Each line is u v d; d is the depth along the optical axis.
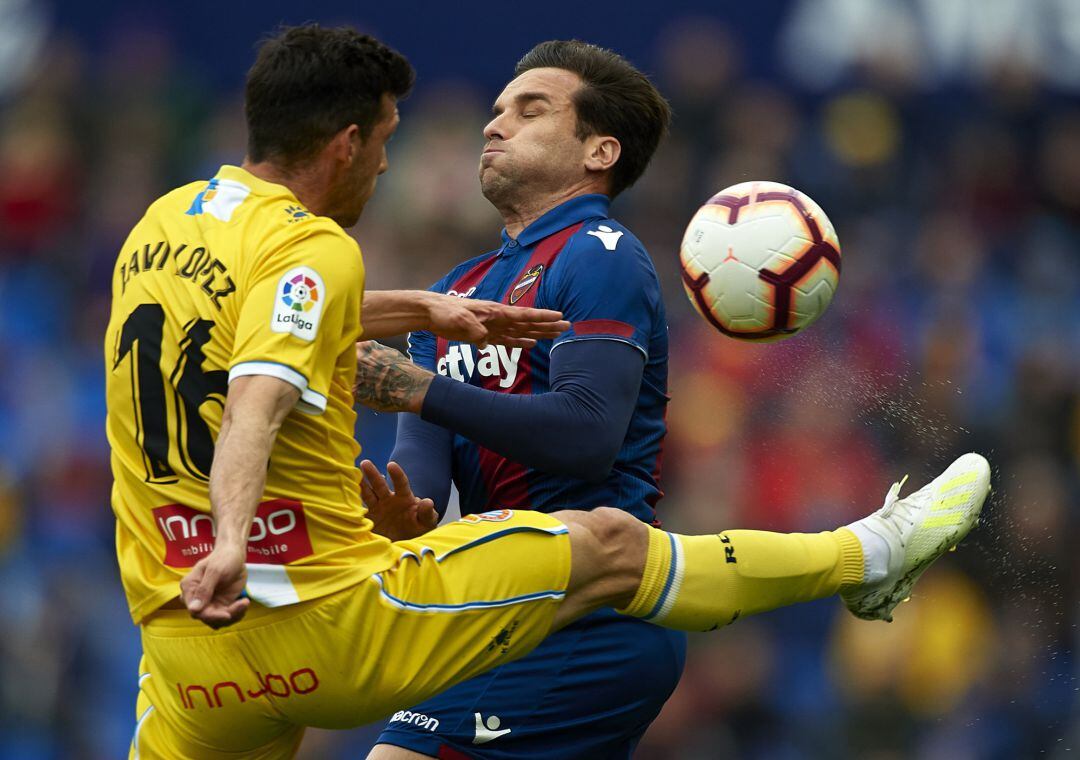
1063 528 38.16
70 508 40.78
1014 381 41.91
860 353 41.44
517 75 16.95
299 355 12.68
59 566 39.38
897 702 35.19
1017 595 36.69
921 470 38.22
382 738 15.74
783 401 38.78
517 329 14.71
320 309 12.88
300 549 13.12
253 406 12.36
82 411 42.66
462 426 14.64
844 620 36.22
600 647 15.47
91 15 47.78
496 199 16.58
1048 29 46.50
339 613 13.12
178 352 13.09
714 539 14.77
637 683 15.68
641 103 16.58
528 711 15.41
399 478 15.21
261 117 13.90
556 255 15.69
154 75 47.44
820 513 37.03
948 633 35.66
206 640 13.14
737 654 35.53
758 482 37.44
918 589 36.16
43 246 46.38
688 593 14.48
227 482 11.99
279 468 13.03
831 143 44.91
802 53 45.28
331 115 13.84
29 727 36.88
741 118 44.28
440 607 13.52
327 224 13.31
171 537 13.09
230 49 47.28
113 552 39.88
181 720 13.52
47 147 47.06
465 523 14.04
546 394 14.76
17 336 44.53
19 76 47.88
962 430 39.94
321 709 13.27
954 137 45.72
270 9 46.88
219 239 13.27
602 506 15.64
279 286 12.80
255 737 13.54
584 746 15.72
